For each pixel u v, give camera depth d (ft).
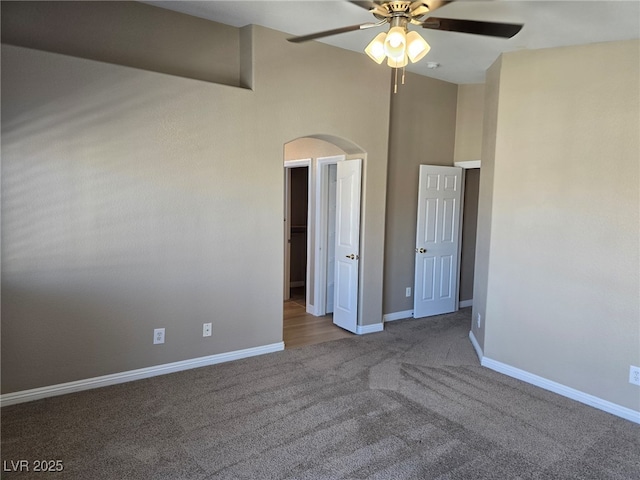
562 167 11.18
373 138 15.39
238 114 12.25
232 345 12.89
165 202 11.30
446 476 7.77
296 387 11.22
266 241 13.19
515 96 12.15
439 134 18.16
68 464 7.77
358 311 15.94
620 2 8.64
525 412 10.25
